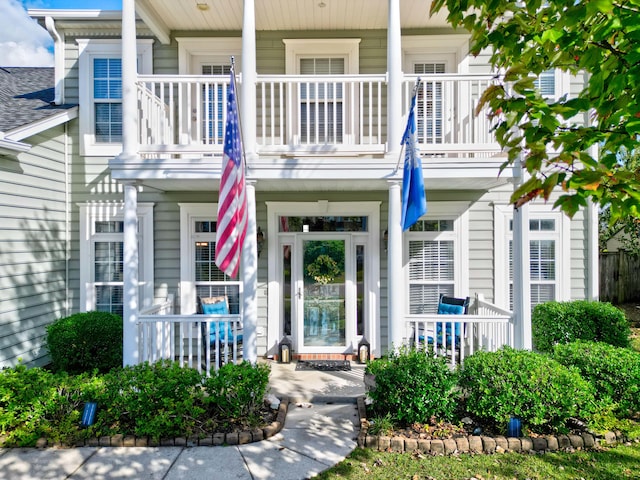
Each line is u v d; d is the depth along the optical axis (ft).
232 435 13.57
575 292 24.23
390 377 14.29
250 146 17.56
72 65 23.93
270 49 23.53
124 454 12.87
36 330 21.25
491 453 12.86
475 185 21.29
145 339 17.72
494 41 8.48
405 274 23.80
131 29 17.60
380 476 11.65
